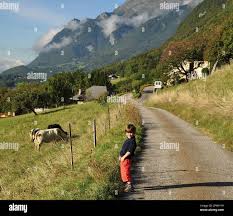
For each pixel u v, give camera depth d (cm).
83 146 1936
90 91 12575
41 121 5403
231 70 3856
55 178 1384
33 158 2658
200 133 2284
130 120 2573
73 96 12269
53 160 1902
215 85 3500
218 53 7156
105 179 1130
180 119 3150
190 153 1680
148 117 3456
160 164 1476
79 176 1237
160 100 5409
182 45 8944
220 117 2362
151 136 2230
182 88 4800
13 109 8281
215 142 1955
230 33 6994
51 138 3081
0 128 5194
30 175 1788
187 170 1371
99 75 14388
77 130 3572
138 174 1327
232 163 1483
